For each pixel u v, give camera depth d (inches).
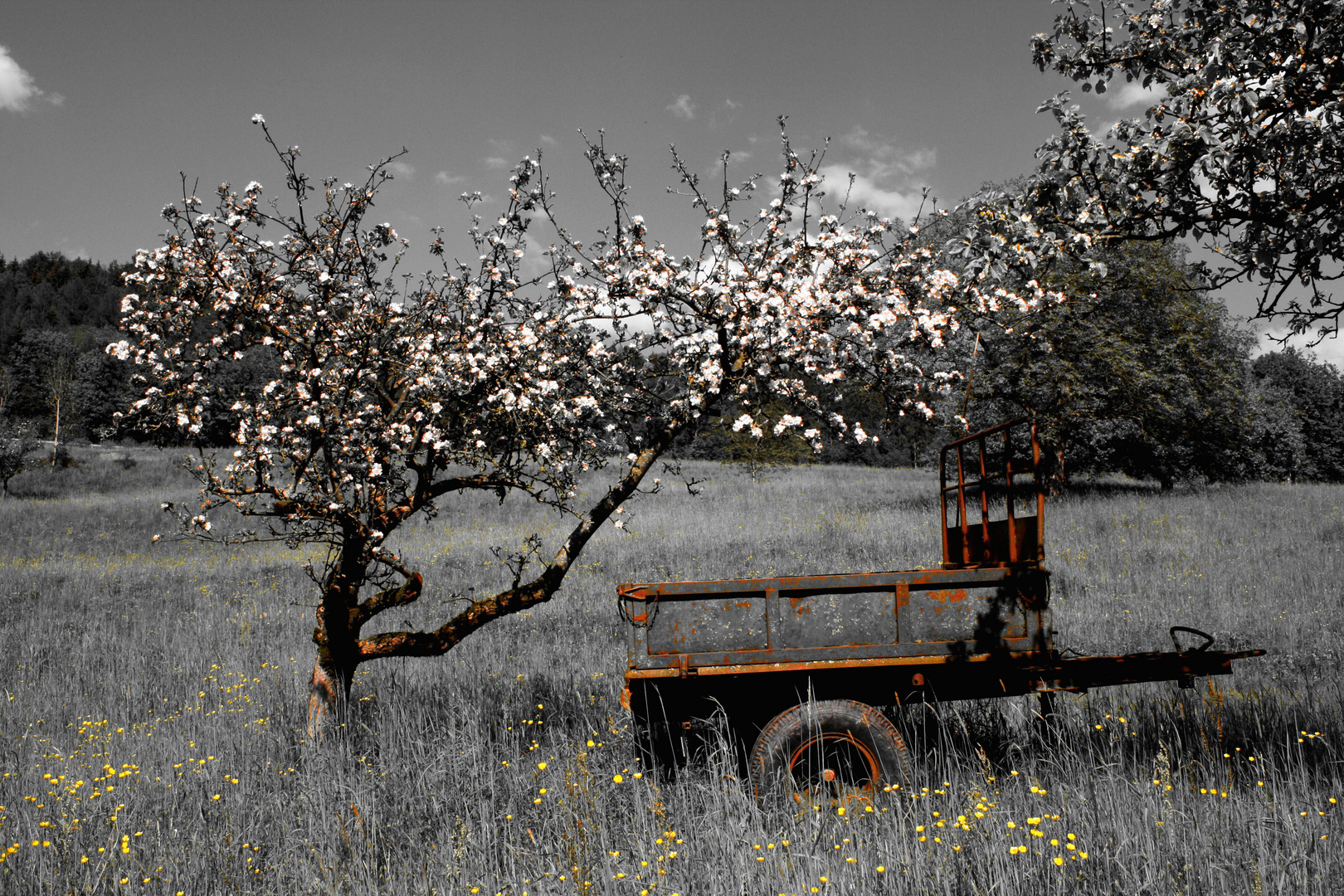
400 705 253.3
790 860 130.6
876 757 159.9
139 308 203.2
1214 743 187.0
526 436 216.2
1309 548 533.3
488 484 222.2
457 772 181.9
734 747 175.6
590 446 221.5
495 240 207.6
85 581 653.9
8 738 258.4
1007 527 196.4
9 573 700.7
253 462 197.2
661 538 728.3
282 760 209.9
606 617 430.9
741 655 165.9
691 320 204.8
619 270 207.8
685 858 133.0
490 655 352.2
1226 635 334.6
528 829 151.2
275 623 478.3
